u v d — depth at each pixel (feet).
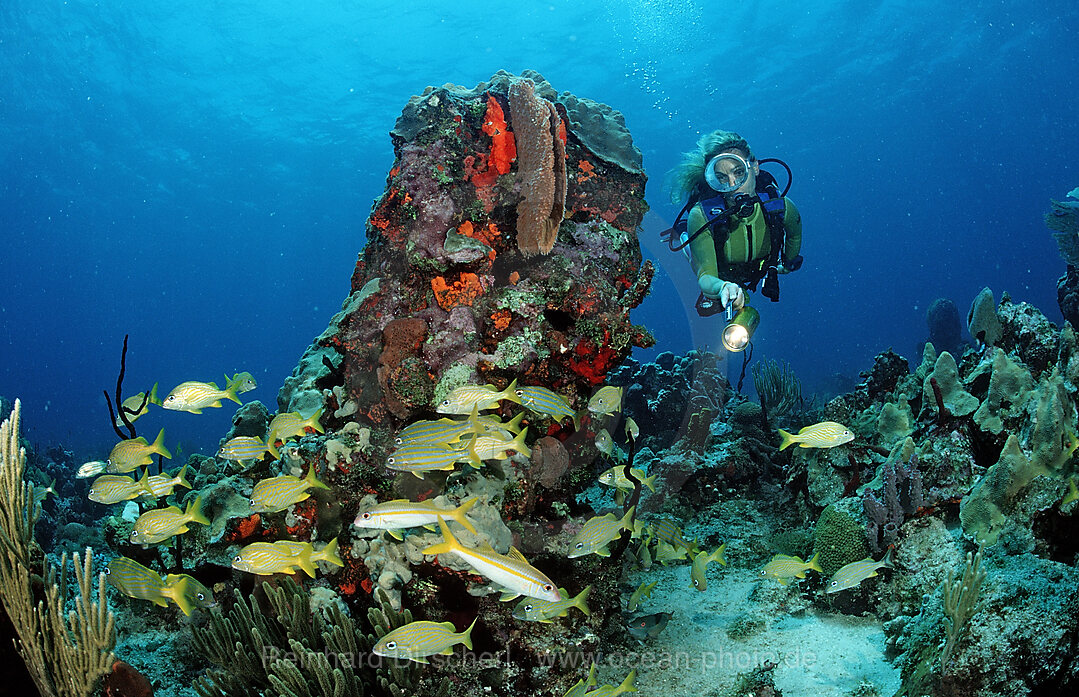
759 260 20.06
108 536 16.65
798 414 30.42
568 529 12.92
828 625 15.06
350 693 9.89
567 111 14.85
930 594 13.65
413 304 13.60
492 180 13.94
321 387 15.99
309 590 12.08
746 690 12.14
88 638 9.33
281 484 10.91
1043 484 13.38
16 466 9.54
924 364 21.88
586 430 14.61
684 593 17.54
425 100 14.30
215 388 13.10
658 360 37.09
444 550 8.77
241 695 10.77
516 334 12.97
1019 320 19.88
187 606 11.09
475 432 10.09
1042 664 10.57
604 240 14.47
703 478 23.73
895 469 15.49
